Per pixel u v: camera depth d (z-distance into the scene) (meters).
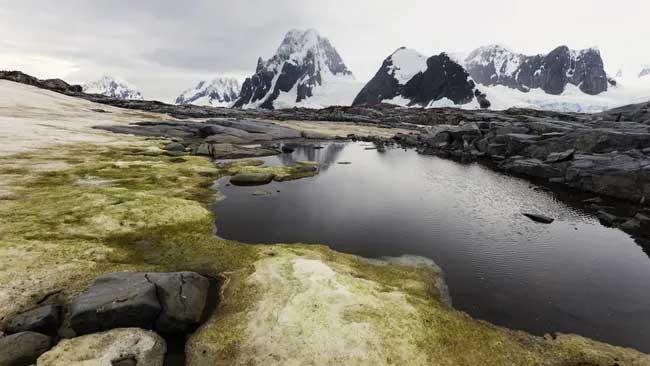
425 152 99.88
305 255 29.48
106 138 89.38
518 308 23.70
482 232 37.69
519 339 20.34
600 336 20.95
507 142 87.50
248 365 17.27
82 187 44.81
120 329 18.78
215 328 19.84
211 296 23.09
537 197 52.16
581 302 24.61
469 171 71.94
